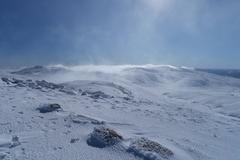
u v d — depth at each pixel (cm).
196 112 2869
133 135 1259
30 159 855
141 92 5959
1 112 1335
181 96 7369
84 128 1269
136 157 973
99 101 2386
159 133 1427
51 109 1505
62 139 1074
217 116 2856
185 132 1576
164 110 2533
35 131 1138
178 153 1078
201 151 1193
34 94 2080
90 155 944
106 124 1406
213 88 12462
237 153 1270
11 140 982
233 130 1973
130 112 2011
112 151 1003
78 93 2775
